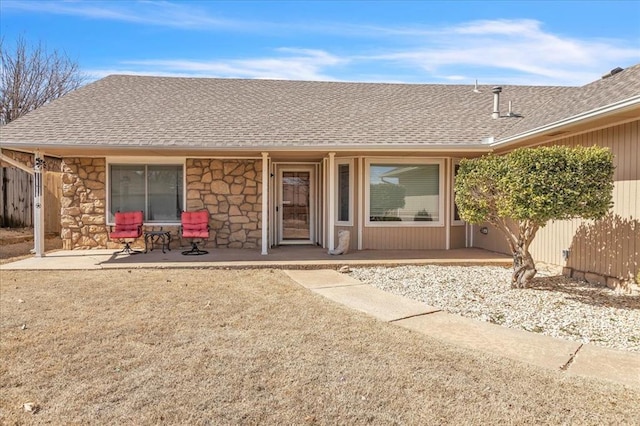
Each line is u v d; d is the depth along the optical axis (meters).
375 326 4.67
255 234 11.21
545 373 3.46
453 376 3.38
